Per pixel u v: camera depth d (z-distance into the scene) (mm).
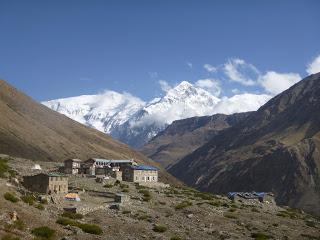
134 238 83500
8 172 132875
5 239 58188
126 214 108750
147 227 97688
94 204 115125
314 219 185500
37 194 113438
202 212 130625
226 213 139500
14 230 63750
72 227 77062
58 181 127812
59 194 121812
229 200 194125
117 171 192375
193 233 101062
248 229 119812
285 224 141125
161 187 197375
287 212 190000
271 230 123812
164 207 130250
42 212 81750
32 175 135750
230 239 100375
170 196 158125
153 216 112938
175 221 112375
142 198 139000
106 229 88000
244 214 145250
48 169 194875
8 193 82062
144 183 191875
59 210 95000
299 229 135750
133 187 168750
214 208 145625
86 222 90188
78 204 110375
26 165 181125
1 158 185125
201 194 197875
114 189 154000
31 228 68125
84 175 184000
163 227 97938
